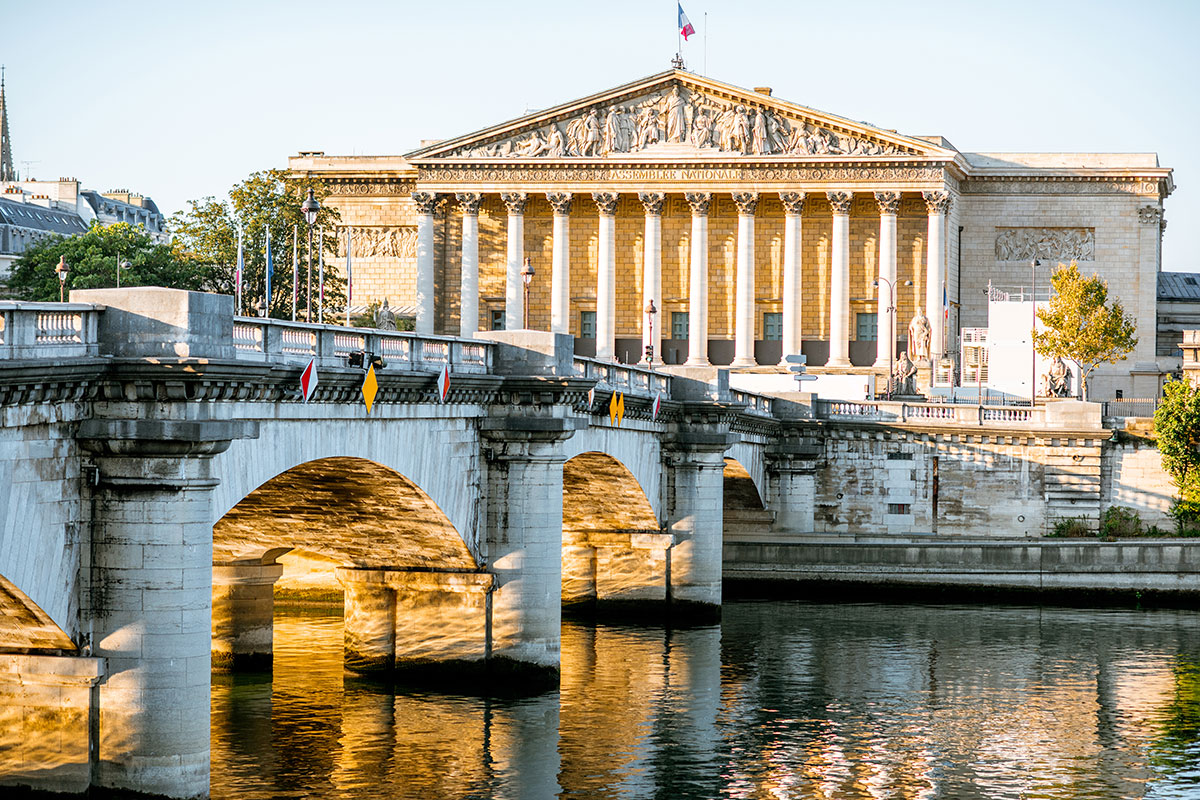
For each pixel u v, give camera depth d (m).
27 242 166.00
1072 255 150.00
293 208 110.50
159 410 33.38
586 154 144.38
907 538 91.38
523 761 47.34
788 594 89.69
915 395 119.25
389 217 154.00
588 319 149.38
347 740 48.47
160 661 33.59
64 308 32.22
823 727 54.09
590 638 70.69
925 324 124.94
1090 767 49.66
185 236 110.69
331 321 128.25
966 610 84.62
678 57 144.50
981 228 151.12
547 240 149.75
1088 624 79.62
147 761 33.53
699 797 44.88
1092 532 94.94
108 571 33.66
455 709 52.53
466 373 50.25
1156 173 147.88
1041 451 95.56
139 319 33.38
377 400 44.03
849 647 70.56
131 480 33.34
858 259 145.88
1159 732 54.47
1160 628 78.31
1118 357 130.88
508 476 53.41
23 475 31.05
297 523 52.41
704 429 74.62
